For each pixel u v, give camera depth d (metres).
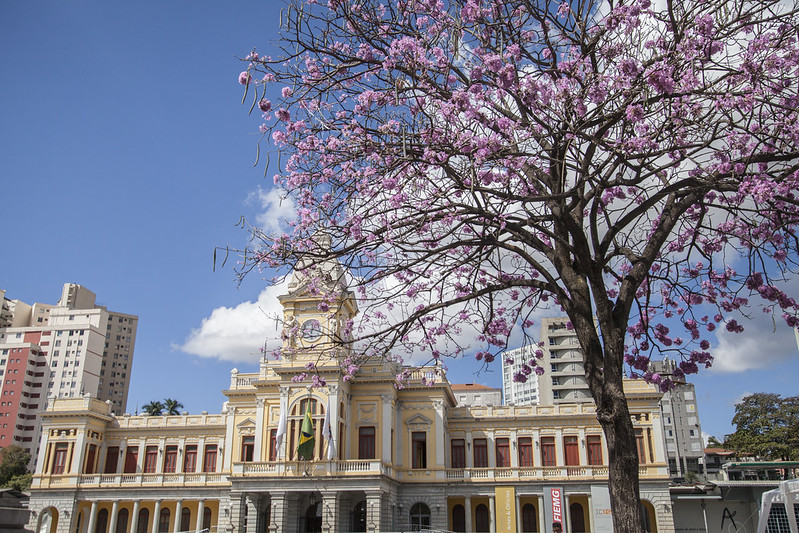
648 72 9.93
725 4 9.93
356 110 11.08
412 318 11.72
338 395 47.06
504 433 54.28
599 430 52.59
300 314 49.19
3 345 125.75
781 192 11.53
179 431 58.75
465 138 10.14
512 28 10.98
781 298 12.70
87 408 58.03
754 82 9.80
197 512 55.50
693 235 12.71
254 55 10.96
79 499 55.41
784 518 27.61
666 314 14.47
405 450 51.38
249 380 55.91
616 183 10.38
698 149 10.29
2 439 118.38
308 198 12.08
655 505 47.62
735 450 68.94
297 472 45.50
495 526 49.62
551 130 10.24
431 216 11.19
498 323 14.30
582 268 10.70
